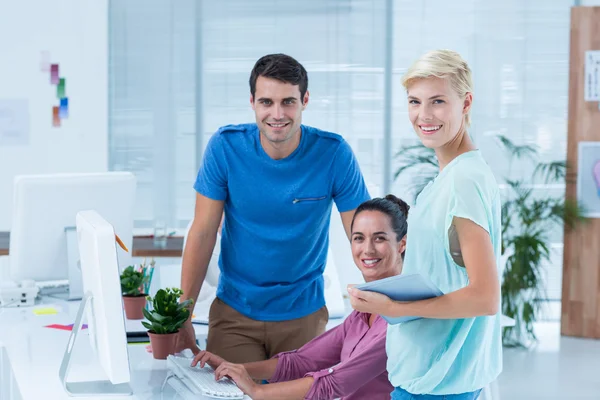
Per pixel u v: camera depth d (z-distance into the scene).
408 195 6.51
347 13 6.43
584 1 6.36
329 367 2.46
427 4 6.41
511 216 5.88
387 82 6.48
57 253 3.22
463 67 1.78
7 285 3.38
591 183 5.69
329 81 6.48
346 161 2.63
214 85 6.46
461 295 1.70
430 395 1.85
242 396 2.09
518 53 6.39
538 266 5.81
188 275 2.67
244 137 2.60
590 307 5.81
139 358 2.48
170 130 6.46
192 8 6.38
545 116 6.41
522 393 4.64
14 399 2.52
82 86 6.34
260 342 2.67
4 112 6.27
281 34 6.44
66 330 2.79
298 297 2.67
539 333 6.01
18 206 3.13
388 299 1.76
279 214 2.59
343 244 3.27
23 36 6.25
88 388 2.13
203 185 2.65
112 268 1.88
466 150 1.83
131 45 6.38
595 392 4.66
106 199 3.25
